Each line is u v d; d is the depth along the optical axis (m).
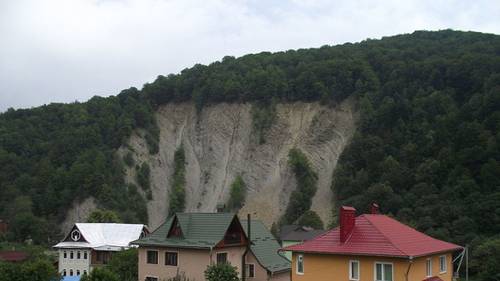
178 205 138.50
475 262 79.69
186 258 61.09
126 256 68.94
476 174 104.56
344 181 126.62
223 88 166.00
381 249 42.12
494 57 134.62
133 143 153.62
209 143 157.38
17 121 161.00
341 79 158.50
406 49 168.12
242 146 153.88
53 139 152.62
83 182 133.50
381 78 155.38
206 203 140.38
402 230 46.91
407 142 124.06
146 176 145.25
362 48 182.25
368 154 127.00
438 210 99.12
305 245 46.25
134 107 163.88
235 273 56.69
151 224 134.50
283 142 151.12
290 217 127.19
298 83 161.75
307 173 136.25
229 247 62.31
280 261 66.94
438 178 109.19
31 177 137.12
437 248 45.59
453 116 119.38
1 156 141.62
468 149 107.19
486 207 93.25
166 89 173.12
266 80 164.38
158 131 162.25
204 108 166.12
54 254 103.88
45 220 124.81
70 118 161.62
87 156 141.12
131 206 133.25
